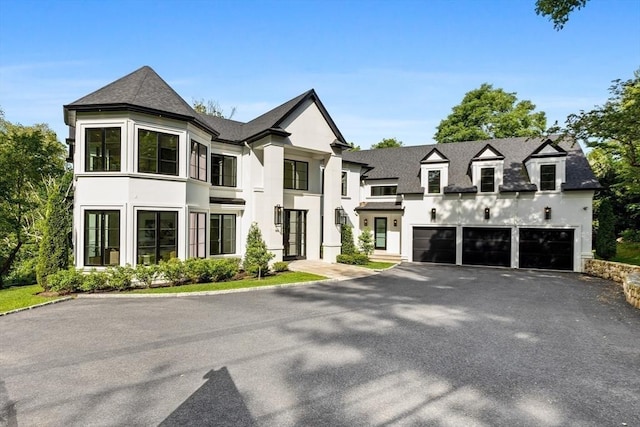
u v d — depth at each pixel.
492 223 21.11
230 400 4.59
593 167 26.55
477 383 5.20
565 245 19.58
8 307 9.73
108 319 8.63
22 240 19.83
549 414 4.33
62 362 5.88
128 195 12.91
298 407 4.41
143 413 4.25
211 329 7.85
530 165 20.53
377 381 5.22
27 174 18.69
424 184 22.98
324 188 20.48
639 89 14.41
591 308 10.55
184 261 13.77
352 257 19.47
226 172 18.06
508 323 8.66
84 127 13.13
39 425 4.00
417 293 12.47
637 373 5.67
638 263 18.30
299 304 10.44
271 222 17.12
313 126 19.05
